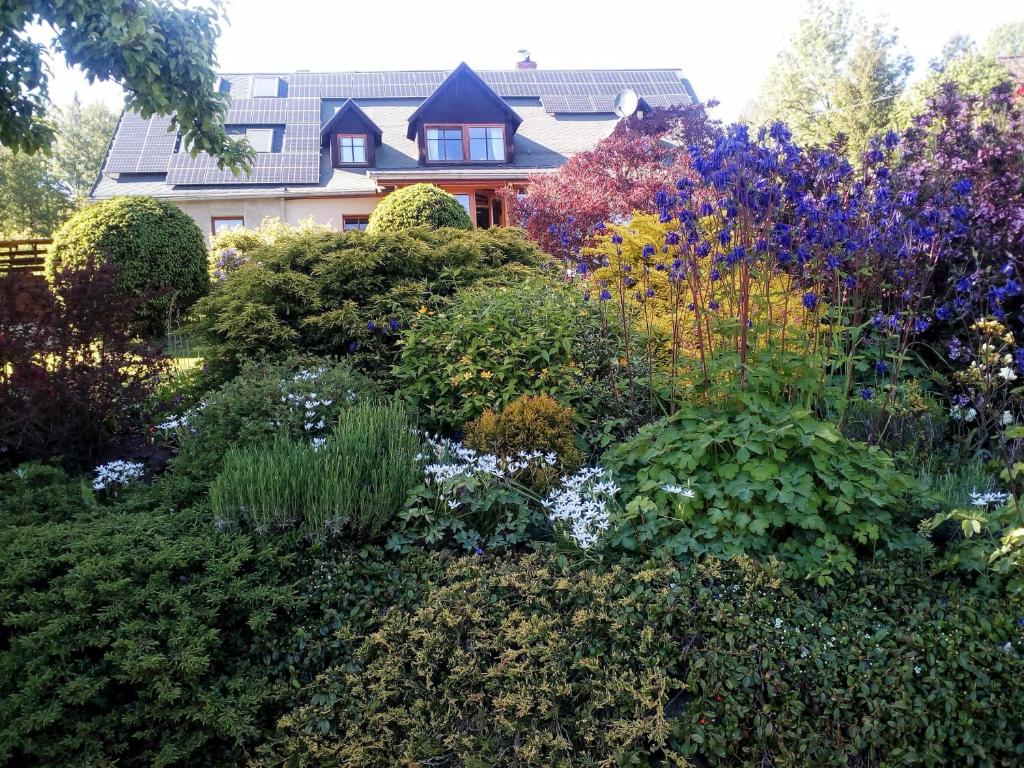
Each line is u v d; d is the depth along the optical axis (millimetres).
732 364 3236
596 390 4238
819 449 2898
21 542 2887
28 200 31328
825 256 3445
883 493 2947
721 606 2604
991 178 4730
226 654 2723
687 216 3324
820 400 3658
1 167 30469
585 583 2756
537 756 2297
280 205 17344
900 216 3697
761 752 2379
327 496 3039
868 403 3938
